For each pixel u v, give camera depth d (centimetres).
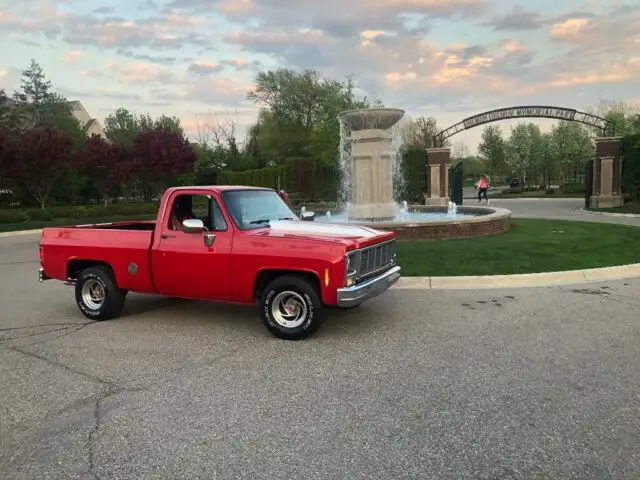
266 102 6059
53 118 6056
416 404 452
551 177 6394
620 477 337
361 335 662
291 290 645
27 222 2914
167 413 446
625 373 513
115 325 750
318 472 350
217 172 5144
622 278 987
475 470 348
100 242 772
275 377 525
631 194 3008
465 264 1075
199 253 694
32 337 695
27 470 362
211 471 355
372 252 687
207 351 617
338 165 4019
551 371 522
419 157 3794
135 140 3797
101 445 395
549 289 909
